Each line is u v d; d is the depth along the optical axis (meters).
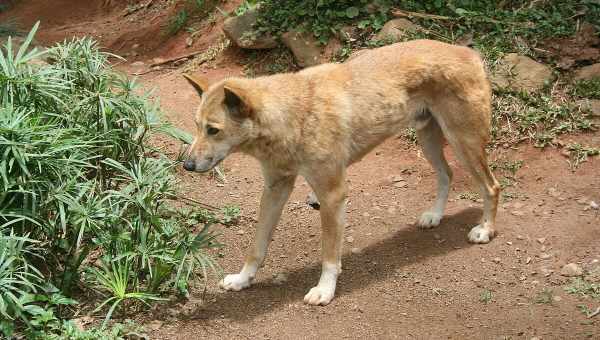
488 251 4.96
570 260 4.78
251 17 7.92
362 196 5.88
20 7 13.10
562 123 6.14
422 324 4.29
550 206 5.39
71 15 12.47
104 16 12.16
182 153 5.66
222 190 6.11
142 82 8.20
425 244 5.15
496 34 7.07
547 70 6.59
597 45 6.91
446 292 4.59
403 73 4.75
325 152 4.42
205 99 4.29
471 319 4.30
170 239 4.66
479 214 5.46
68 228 4.53
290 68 7.58
